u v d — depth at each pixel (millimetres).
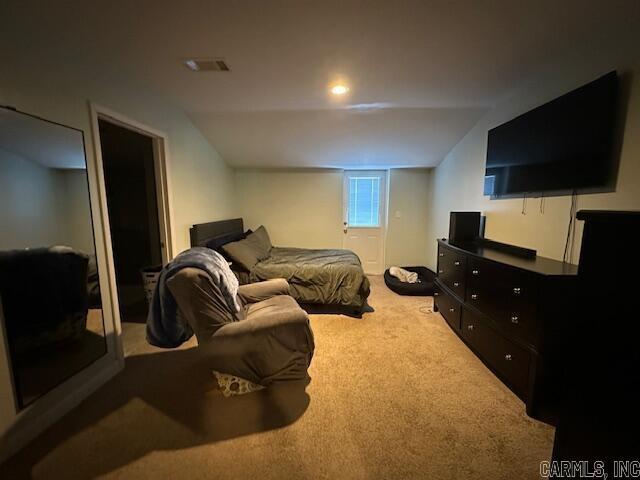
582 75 1848
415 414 1643
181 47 1812
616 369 877
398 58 1975
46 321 1570
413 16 1521
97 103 1908
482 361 2193
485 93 2590
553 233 2084
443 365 2148
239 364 1754
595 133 1707
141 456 1365
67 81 1691
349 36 1711
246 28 1622
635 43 1522
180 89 2461
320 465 1321
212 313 1686
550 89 2129
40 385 1526
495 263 1980
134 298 3506
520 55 1940
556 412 1626
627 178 1577
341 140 3691
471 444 1438
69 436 1484
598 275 904
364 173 4836
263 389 1856
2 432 1347
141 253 3707
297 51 1877
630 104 1555
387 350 2369
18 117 1440
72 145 1728
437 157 4148
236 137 3588
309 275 3066
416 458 1357
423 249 4891
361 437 1479
